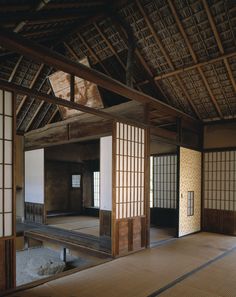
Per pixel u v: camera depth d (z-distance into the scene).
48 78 5.60
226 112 5.53
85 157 8.74
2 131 2.52
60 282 2.78
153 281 2.82
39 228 5.82
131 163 4.04
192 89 5.27
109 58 5.37
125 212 3.87
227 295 2.50
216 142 5.81
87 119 5.26
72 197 8.55
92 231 5.46
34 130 6.70
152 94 5.79
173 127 6.26
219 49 4.34
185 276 2.97
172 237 5.10
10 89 2.58
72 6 3.77
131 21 4.48
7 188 2.54
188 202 5.47
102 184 4.89
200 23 4.12
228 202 5.54
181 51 4.65
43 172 6.41
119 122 3.85
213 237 5.12
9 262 2.53
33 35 4.31
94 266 3.29
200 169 5.94
